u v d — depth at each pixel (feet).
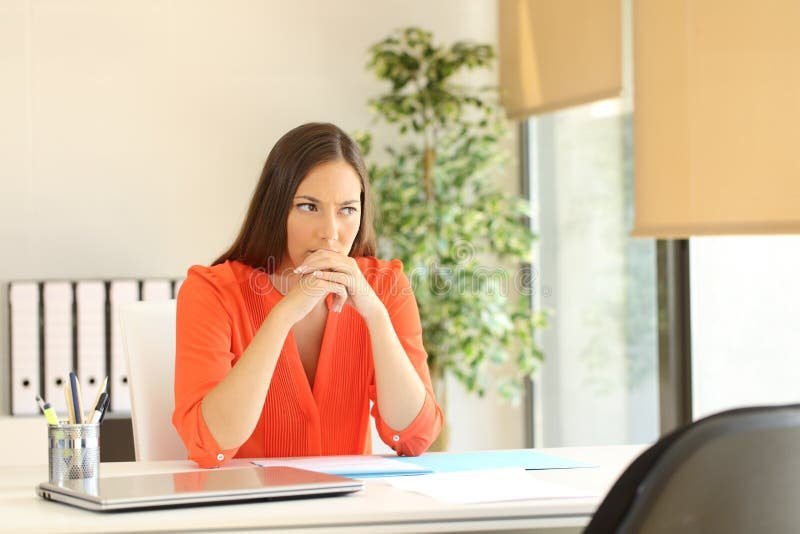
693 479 2.96
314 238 5.99
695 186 10.04
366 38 13.16
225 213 12.70
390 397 5.94
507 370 13.74
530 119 13.79
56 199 12.24
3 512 4.14
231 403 5.43
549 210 13.34
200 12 12.66
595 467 5.27
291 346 6.11
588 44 12.01
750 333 9.78
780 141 9.03
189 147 12.61
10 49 12.14
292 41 12.92
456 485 4.62
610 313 11.95
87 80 12.33
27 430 10.84
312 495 4.34
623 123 11.57
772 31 9.08
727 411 3.04
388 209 11.98
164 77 12.54
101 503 4.02
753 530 3.07
